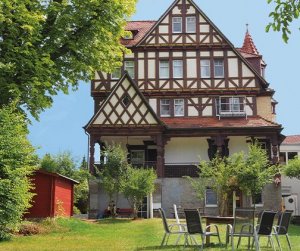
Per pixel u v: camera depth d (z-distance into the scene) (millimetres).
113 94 31016
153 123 30641
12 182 14539
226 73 33344
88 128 30531
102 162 29500
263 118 32594
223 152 32562
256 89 33031
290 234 18656
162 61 33625
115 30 16500
